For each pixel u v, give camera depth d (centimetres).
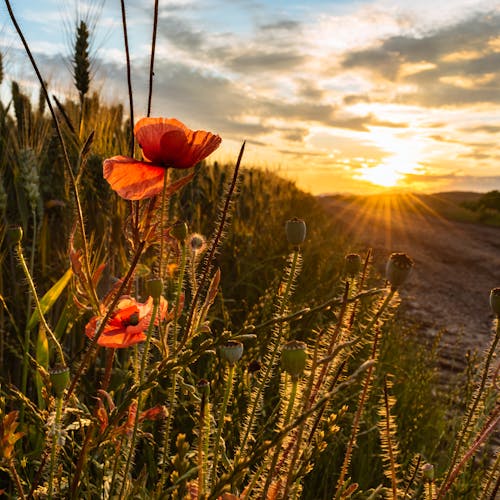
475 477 50
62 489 37
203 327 35
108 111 83
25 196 69
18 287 65
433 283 246
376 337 34
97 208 65
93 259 54
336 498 35
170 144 32
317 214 314
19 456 44
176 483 28
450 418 80
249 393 46
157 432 54
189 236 39
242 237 123
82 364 32
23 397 39
